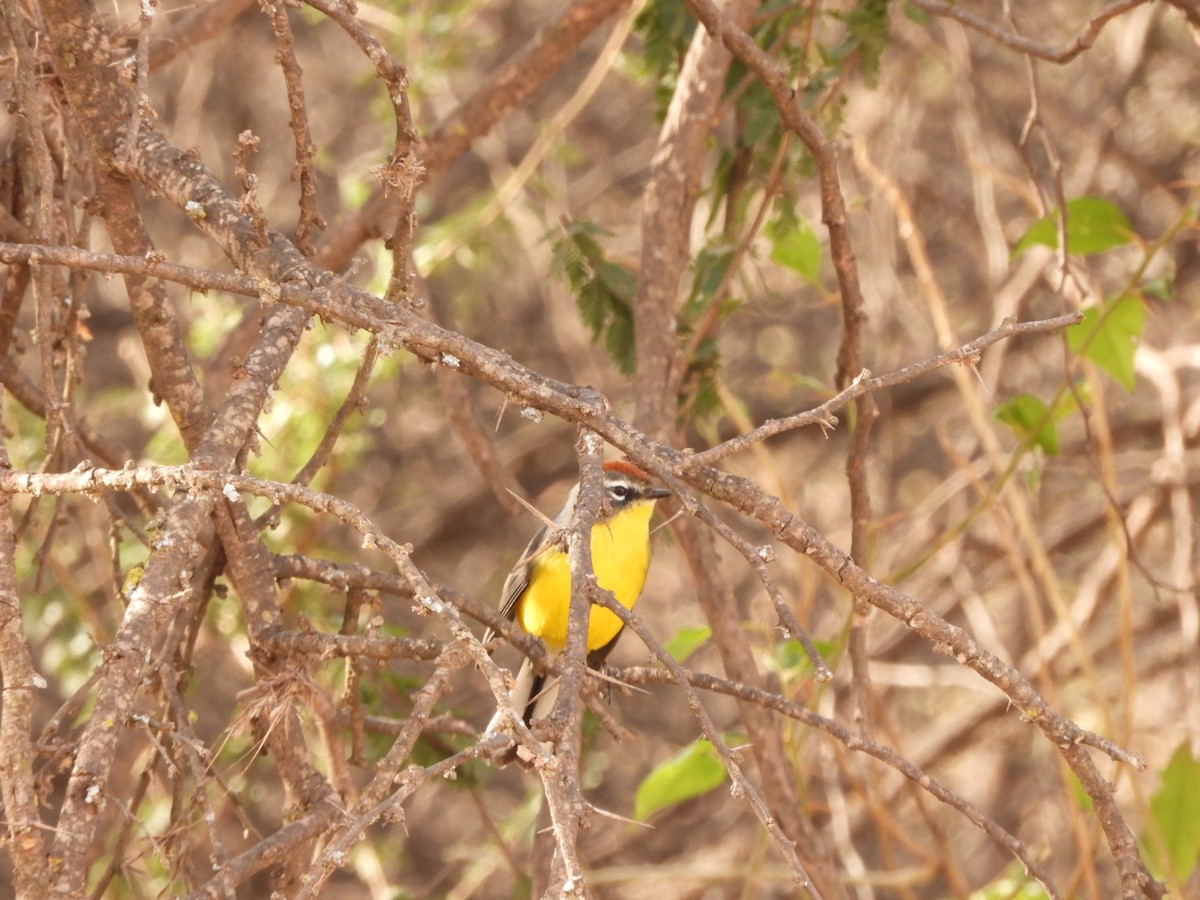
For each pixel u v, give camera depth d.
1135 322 10.20
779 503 5.54
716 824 20.78
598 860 19.70
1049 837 18.78
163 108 19.59
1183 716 18.17
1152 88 19.56
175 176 6.33
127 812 5.62
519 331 22.20
